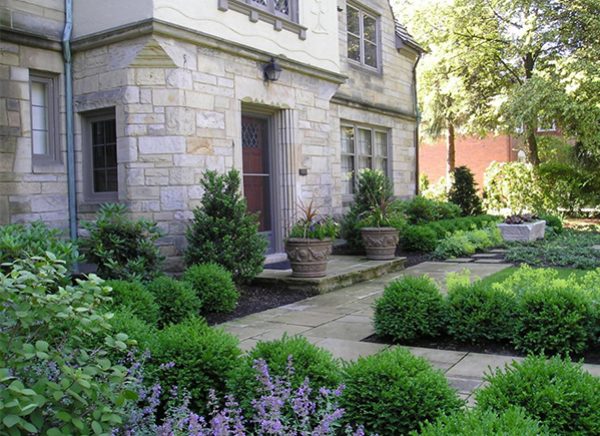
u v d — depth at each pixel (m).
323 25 10.88
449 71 22.02
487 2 20.47
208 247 7.28
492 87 21.81
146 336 3.81
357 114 13.26
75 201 8.26
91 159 8.40
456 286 5.59
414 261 11.48
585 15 18.38
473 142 30.09
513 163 22.34
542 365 2.89
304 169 10.32
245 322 6.33
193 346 3.60
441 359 4.75
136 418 2.78
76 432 2.28
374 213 10.88
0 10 7.34
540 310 4.94
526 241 13.56
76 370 2.26
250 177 9.84
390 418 3.01
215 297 6.61
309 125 10.57
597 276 6.84
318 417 2.86
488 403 2.73
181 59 7.78
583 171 20.58
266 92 9.40
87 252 6.93
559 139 23.09
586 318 4.83
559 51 19.81
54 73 8.08
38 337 2.44
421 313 5.29
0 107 7.34
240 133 8.81
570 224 19.33
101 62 7.90
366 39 14.07
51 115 8.12
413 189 16.20
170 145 7.73
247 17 8.90
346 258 10.82
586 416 2.62
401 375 3.12
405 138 15.79
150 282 6.48
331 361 3.53
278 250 10.19
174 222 7.76
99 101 7.92
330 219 9.47
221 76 8.45
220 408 3.45
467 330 5.16
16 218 7.53
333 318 6.47
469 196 19.41
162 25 7.42
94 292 2.51
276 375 3.20
